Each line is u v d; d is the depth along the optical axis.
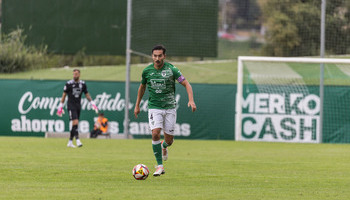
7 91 69.00
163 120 30.14
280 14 87.88
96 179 28.27
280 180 28.94
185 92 69.88
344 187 26.56
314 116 68.62
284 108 69.12
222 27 118.69
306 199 22.75
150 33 79.25
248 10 116.81
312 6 78.75
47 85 69.19
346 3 74.81
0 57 95.25
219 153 47.03
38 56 99.88
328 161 40.44
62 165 34.66
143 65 104.75
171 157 42.03
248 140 69.06
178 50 80.12
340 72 78.31
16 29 80.81
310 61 65.50
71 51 80.88
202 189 25.06
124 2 80.12
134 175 27.95
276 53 89.25
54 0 80.50
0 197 22.34
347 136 68.12
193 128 69.69
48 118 69.00
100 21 80.38
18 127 69.00
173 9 79.62
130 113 69.12
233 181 28.22
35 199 21.91
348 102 68.44
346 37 75.69
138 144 55.84
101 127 67.62
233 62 121.31
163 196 22.81
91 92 69.38
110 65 113.12
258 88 69.44
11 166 33.81
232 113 69.88
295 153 48.09
